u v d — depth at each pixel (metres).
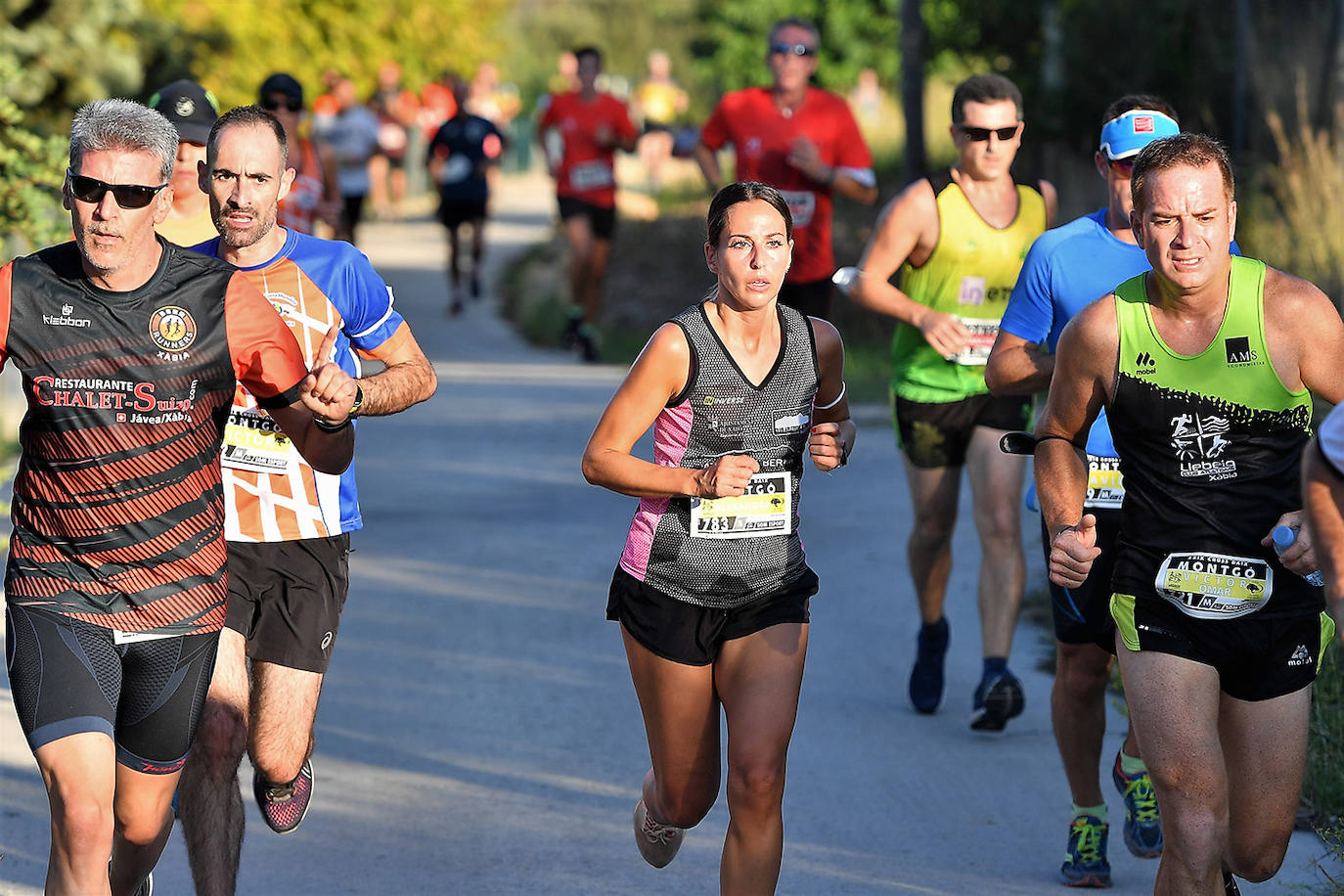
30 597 12.01
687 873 15.98
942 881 15.65
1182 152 11.81
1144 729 12.27
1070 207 49.38
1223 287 12.13
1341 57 40.09
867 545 28.98
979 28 56.50
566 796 17.94
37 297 11.80
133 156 11.54
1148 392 12.34
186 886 15.70
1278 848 12.70
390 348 15.07
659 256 66.19
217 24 59.03
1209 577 12.27
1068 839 16.59
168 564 12.14
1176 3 46.75
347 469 14.09
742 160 31.41
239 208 14.16
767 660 13.12
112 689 12.02
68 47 34.75
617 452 13.09
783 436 13.29
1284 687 12.47
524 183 137.00
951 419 20.23
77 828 11.59
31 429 11.95
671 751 13.62
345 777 18.52
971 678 22.38
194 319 12.02
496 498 32.75
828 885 15.53
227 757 13.58
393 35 85.38
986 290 20.33
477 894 15.34
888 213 20.38
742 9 108.31
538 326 55.97
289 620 14.61
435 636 24.02
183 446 12.07
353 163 67.19
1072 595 15.34
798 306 31.34
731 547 13.14
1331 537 10.07
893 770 18.78
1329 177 35.38
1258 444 12.30
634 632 13.42
